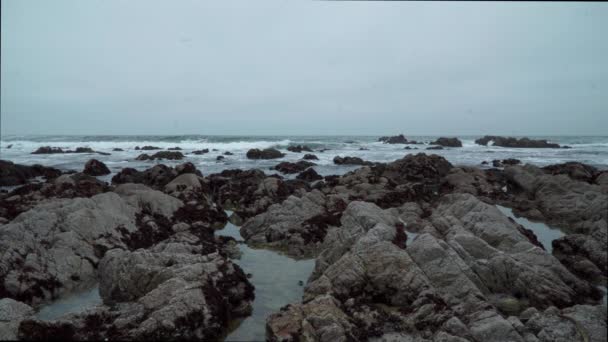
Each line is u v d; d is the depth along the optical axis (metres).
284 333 8.97
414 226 17.08
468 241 12.32
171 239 15.22
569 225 17.94
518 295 10.66
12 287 11.37
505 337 8.41
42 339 8.27
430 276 11.03
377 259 11.41
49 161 48.06
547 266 11.26
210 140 95.38
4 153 58.22
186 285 9.96
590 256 12.84
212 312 9.55
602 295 10.79
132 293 11.10
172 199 19.89
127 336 8.56
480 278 11.05
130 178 31.75
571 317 8.88
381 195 22.98
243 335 9.55
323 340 8.73
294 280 12.89
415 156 34.25
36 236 13.32
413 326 9.43
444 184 26.95
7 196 23.59
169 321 8.85
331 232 15.23
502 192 24.14
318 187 28.39
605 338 8.23
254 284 12.52
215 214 20.67
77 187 23.36
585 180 27.19
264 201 22.11
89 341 8.35
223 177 31.67
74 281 12.45
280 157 52.53
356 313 9.83
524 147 68.75
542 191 21.80
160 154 51.00
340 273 11.28
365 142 91.44
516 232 13.52
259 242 16.92
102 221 15.05
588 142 87.75
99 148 68.25
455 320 9.02
